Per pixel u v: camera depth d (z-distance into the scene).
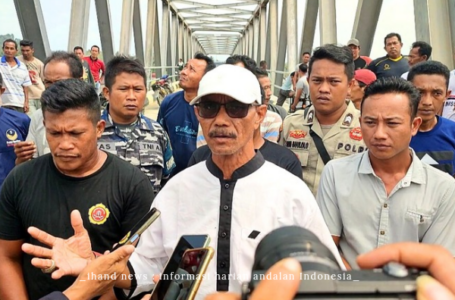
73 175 2.08
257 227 1.62
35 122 3.42
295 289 0.61
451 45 5.88
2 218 2.07
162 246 1.81
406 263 0.83
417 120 2.18
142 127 3.26
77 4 9.65
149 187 2.24
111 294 1.80
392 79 2.12
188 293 1.24
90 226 2.05
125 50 13.48
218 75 1.67
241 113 1.63
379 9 8.53
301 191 1.69
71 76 3.68
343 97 3.09
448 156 3.00
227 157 1.68
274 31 21.16
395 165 2.12
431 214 2.05
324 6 9.23
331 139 3.13
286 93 11.13
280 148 2.84
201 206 1.71
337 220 2.28
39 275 2.02
